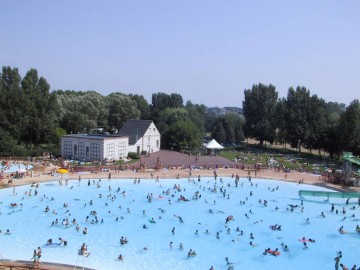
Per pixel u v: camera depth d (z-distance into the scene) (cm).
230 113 16725
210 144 11212
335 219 5484
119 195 6462
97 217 5266
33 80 10869
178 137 11838
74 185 7006
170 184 7425
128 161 9444
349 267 3878
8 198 5981
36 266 3388
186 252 4128
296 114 12175
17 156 9356
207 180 7881
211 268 3572
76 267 3438
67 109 12500
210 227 5025
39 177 7356
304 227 5122
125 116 13988
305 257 4112
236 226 5103
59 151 9988
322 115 11956
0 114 9919
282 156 11644
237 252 4200
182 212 5669
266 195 6800
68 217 5194
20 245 4072
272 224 5225
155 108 17038
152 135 11425
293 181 7806
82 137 9431
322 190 7225
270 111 14650
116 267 3628
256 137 14825
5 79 10694
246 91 15150
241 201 6322
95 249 4081
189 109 16475
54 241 4259
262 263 3925
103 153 9119
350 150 10212
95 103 13238
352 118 10088
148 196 6272
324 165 9819
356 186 7369
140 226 4962
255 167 8919
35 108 10506
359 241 4619
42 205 5706
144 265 3722
